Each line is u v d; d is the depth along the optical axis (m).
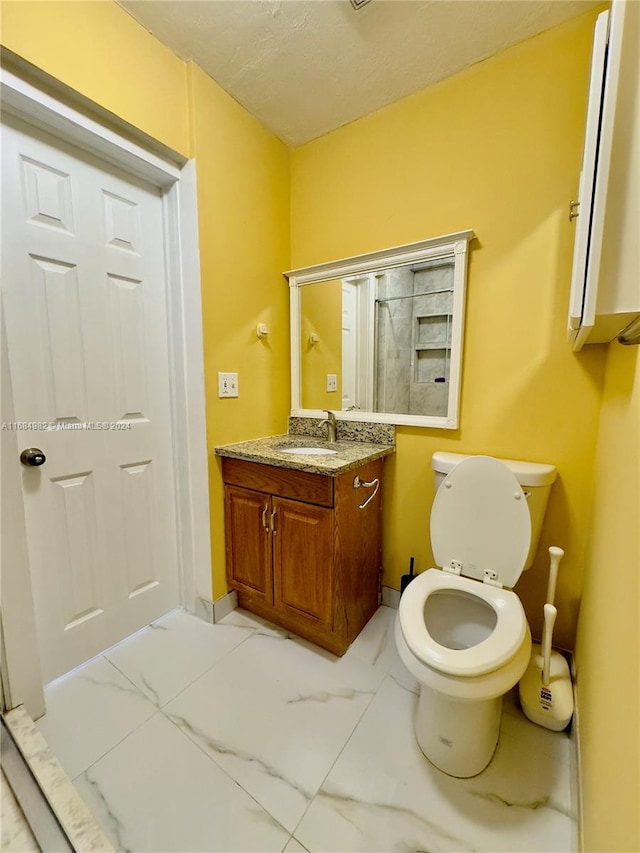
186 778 1.03
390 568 1.85
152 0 1.18
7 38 0.98
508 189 1.41
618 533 0.79
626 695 0.59
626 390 0.89
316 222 1.91
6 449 1.12
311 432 2.00
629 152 0.58
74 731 1.16
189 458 1.68
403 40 1.32
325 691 1.32
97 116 1.21
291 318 2.02
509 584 1.25
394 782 1.03
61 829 0.89
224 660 1.47
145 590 1.65
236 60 1.41
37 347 1.23
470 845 0.89
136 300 1.51
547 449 1.43
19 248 1.17
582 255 0.71
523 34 1.31
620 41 0.56
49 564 1.31
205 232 1.52
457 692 0.92
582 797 0.89
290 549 1.52
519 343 1.45
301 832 0.91
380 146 1.68
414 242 1.58
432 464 1.55
